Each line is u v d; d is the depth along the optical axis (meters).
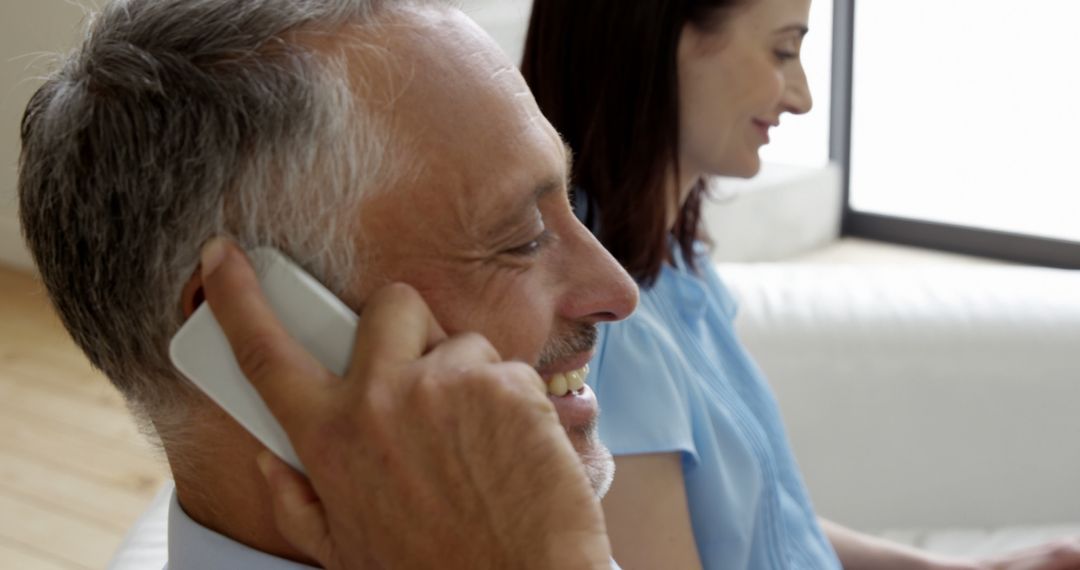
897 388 1.99
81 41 0.76
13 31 3.70
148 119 0.69
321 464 0.66
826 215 4.11
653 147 1.30
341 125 0.70
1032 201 3.96
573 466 0.64
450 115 0.72
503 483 0.64
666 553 1.18
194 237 0.69
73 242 0.72
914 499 2.01
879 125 4.12
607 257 0.80
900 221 4.11
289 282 0.68
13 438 3.04
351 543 0.66
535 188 0.75
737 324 1.97
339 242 0.71
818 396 1.98
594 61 1.30
